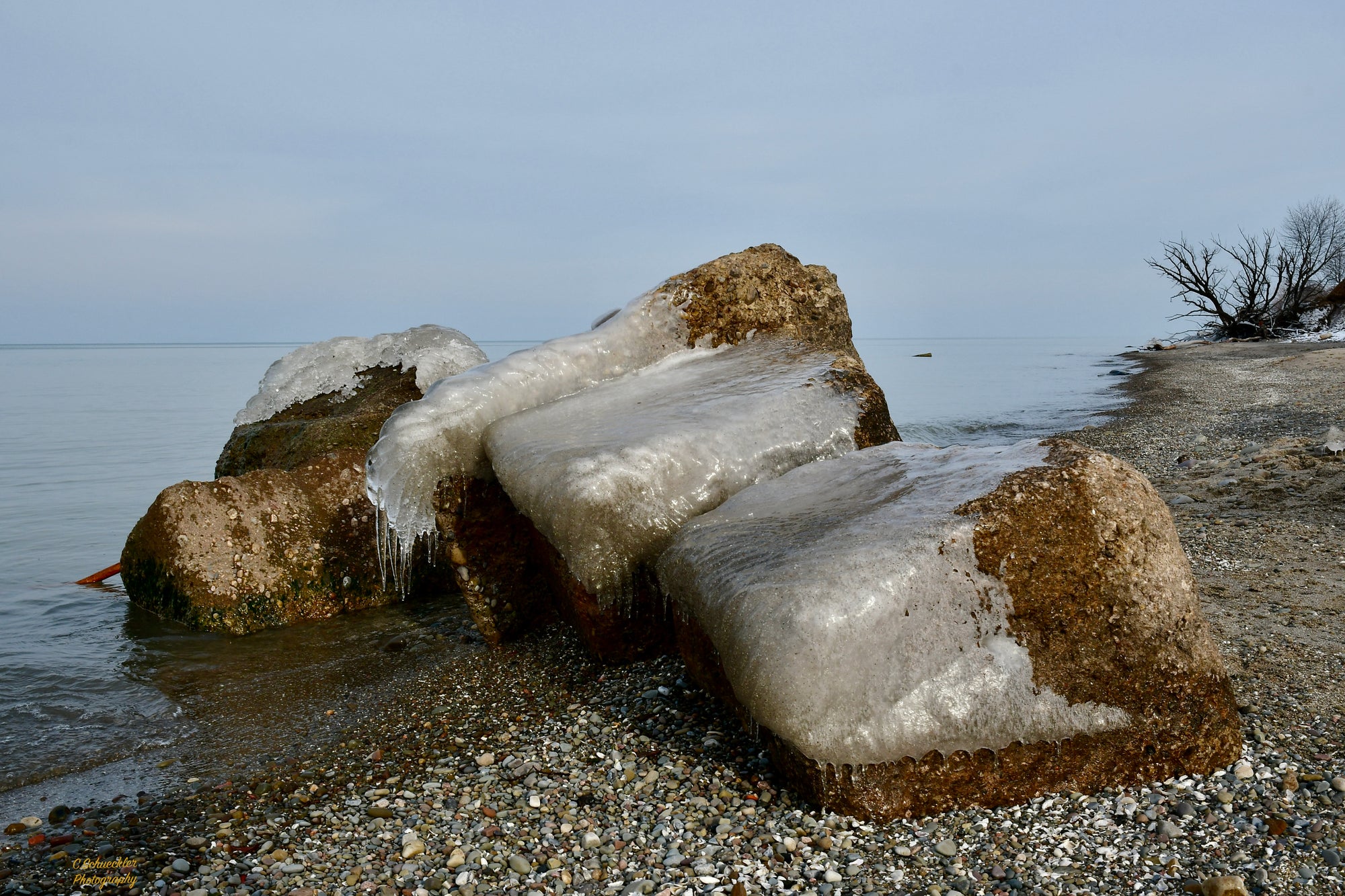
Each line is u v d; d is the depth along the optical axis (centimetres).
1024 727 311
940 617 311
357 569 680
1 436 2123
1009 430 1905
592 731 409
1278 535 640
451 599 707
